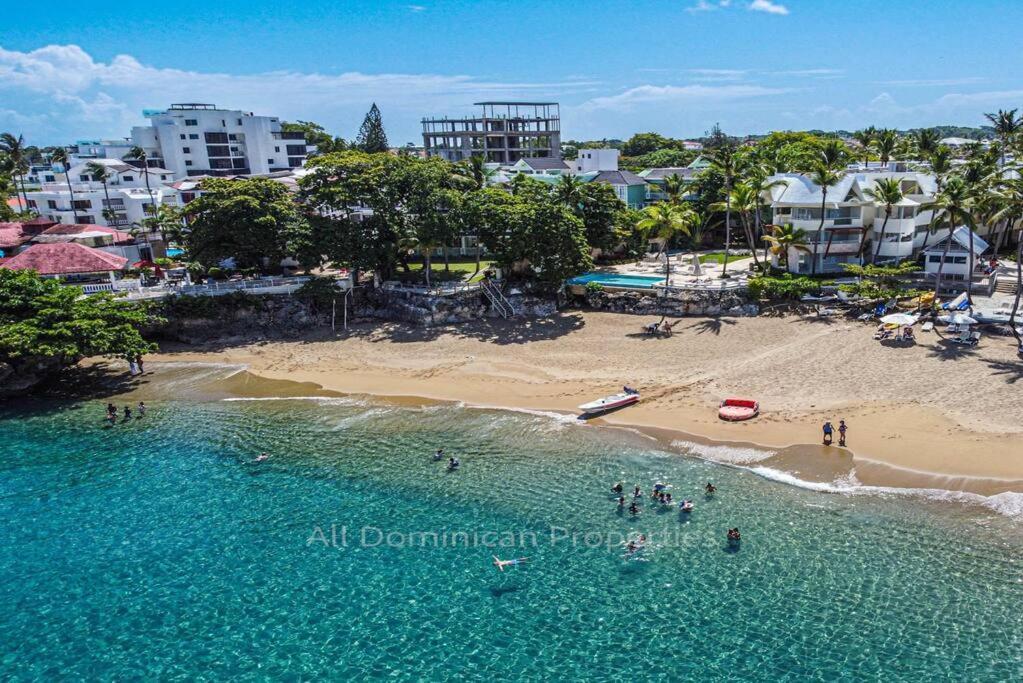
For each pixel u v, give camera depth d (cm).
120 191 12631
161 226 9688
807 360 5962
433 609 3412
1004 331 5978
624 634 3178
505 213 7606
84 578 3762
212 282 7869
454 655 3122
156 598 3591
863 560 3528
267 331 7675
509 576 3606
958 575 3372
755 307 7175
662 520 3978
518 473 4606
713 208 8206
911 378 5419
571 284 7981
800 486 4225
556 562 3691
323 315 7838
